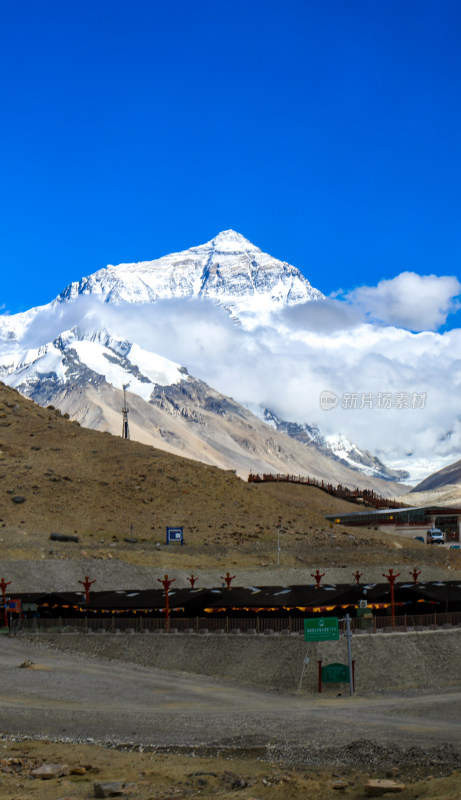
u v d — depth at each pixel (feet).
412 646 310.04
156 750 200.23
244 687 287.89
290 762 188.34
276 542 634.02
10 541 566.36
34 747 201.26
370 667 294.66
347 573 532.73
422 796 157.17
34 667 309.42
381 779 171.53
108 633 354.54
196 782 170.40
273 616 346.95
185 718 236.63
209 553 584.81
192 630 339.98
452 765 179.73
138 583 490.90
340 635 308.19
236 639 322.75
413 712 241.96
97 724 229.45
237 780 169.68
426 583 395.96
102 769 180.55
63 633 364.17
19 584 472.44
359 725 223.71
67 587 478.59
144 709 250.57
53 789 163.84
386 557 603.26
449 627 330.95
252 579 509.76
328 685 286.87
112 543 596.70
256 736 211.82
